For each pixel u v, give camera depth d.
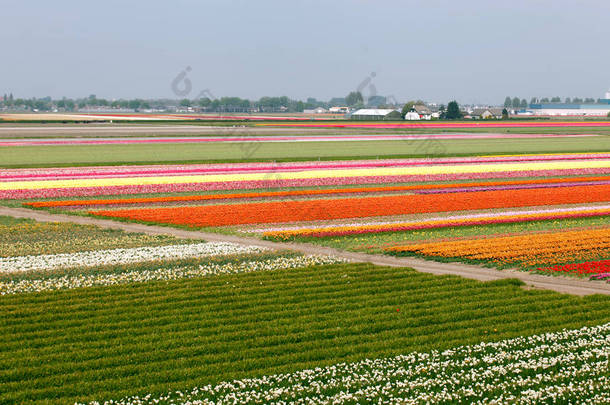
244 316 29.94
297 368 24.58
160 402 22.11
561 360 25.20
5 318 29.75
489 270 38.25
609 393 22.56
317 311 30.83
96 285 35.00
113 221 51.91
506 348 26.42
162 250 42.25
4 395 22.28
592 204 59.44
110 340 27.09
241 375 24.02
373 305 31.70
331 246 44.00
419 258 40.97
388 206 57.31
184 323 29.02
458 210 56.47
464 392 22.72
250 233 47.78
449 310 30.88
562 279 36.38
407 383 23.52
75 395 22.55
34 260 39.62
